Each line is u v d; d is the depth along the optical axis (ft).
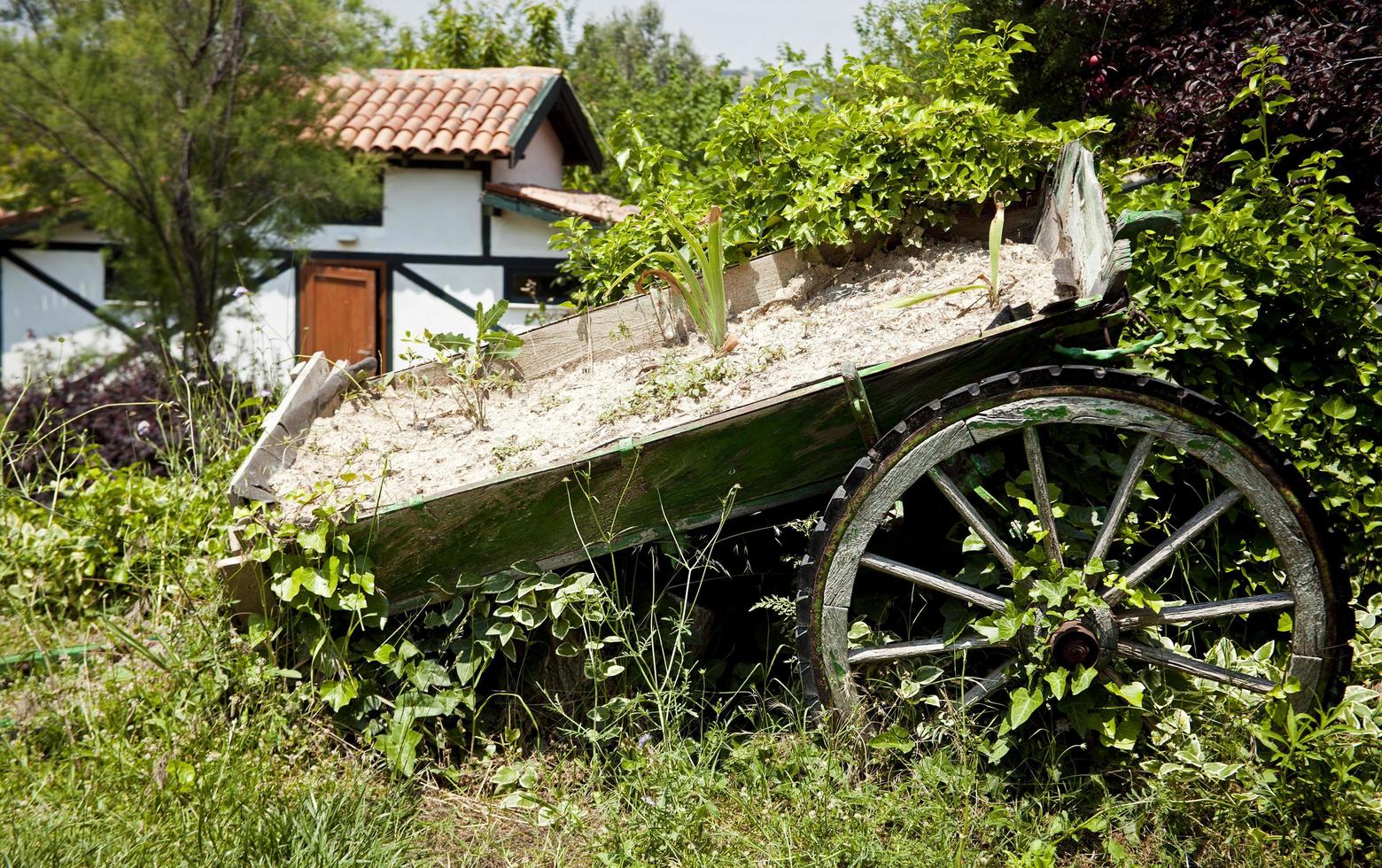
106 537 14.66
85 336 49.52
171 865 8.80
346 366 13.91
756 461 10.07
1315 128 15.81
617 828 9.44
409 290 49.37
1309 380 11.93
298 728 10.49
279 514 10.45
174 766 9.65
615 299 16.25
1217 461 9.25
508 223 48.73
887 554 11.16
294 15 34.60
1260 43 16.56
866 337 12.01
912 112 13.83
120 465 28.99
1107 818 9.29
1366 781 9.34
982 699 9.96
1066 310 9.43
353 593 10.35
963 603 10.05
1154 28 20.08
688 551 11.10
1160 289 11.66
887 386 9.74
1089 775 9.66
